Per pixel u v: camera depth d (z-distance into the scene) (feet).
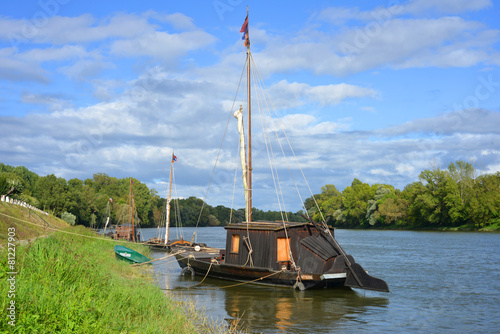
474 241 224.12
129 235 225.15
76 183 531.91
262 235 84.69
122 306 45.09
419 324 55.72
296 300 69.92
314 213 544.21
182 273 98.02
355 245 205.26
